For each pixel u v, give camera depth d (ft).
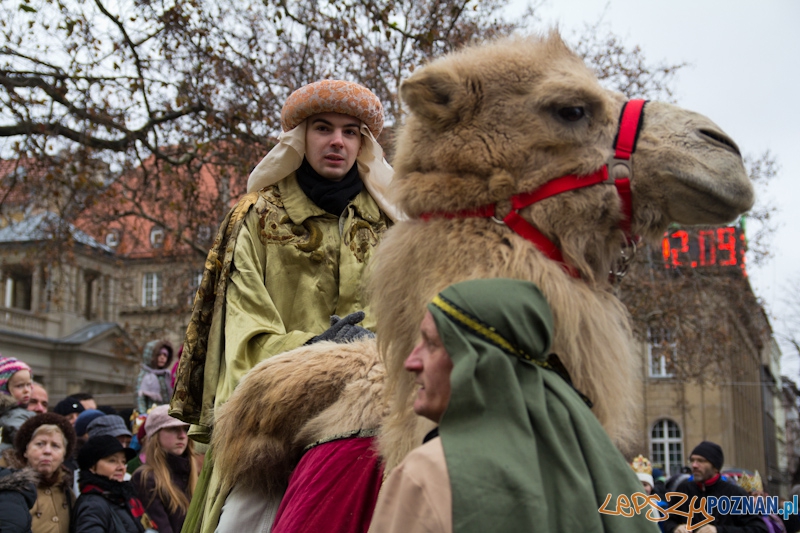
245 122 47.55
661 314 62.23
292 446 8.48
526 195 6.96
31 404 22.53
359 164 11.27
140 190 57.00
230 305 10.07
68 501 16.15
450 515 4.94
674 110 7.19
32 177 48.32
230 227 10.48
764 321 73.92
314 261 10.61
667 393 111.96
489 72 7.30
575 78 7.14
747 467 137.80
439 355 5.76
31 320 119.65
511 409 5.24
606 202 6.95
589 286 6.98
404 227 7.51
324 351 8.54
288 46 48.96
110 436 16.88
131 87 46.19
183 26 45.91
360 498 7.34
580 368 6.50
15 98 42.91
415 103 7.41
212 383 9.94
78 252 101.60
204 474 9.92
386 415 7.76
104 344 123.54
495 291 5.56
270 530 8.53
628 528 5.35
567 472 5.20
